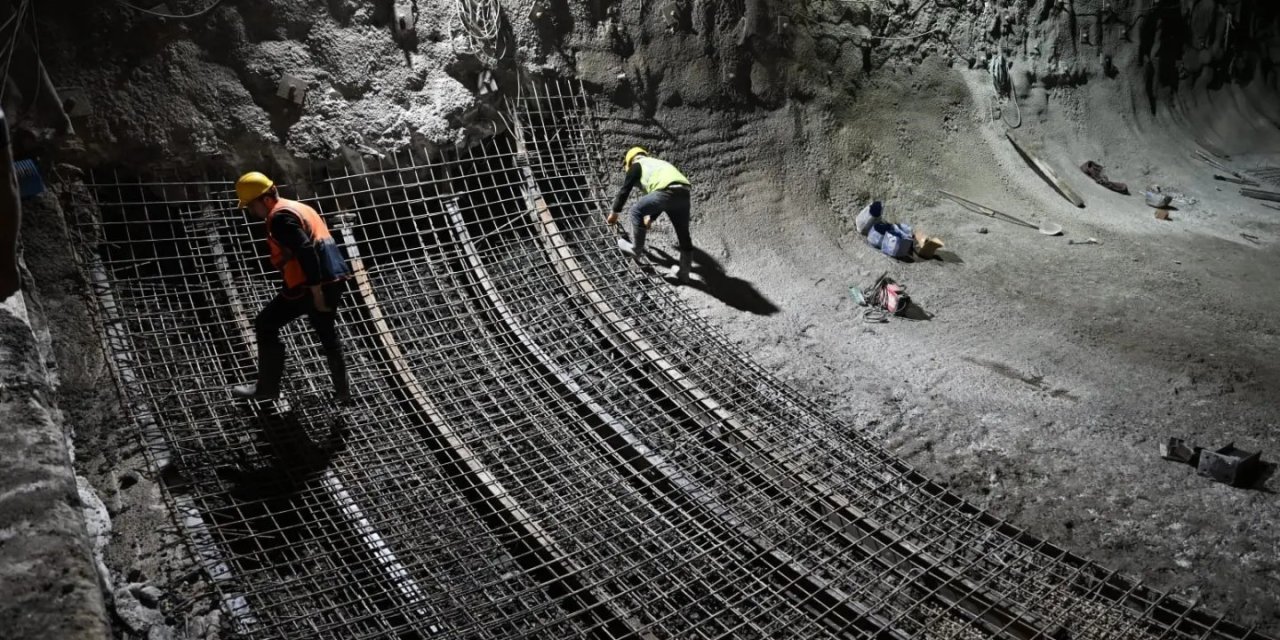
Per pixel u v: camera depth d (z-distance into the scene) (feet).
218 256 18.44
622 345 18.93
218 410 16.08
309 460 15.37
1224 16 39.14
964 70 32.71
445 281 20.57
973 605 13.26
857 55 29.76
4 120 9.82
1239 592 13.24
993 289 24.02
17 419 11.64
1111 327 22.00
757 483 15.90
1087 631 12.71
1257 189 34.58
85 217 17.78
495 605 12.96
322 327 15.33
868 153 28.84
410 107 21.77
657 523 14.87
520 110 23.44
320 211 20.61
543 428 16.57
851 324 21.47
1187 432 17.30
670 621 13.01
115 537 12.87
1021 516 14.97
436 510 14.79
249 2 19.95
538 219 21.79
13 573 9.64
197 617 11.99
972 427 17.35
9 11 17.10
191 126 19.15
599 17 24.85
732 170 26.13
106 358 15.76
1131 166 34.91
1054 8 34.94
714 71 26.48
